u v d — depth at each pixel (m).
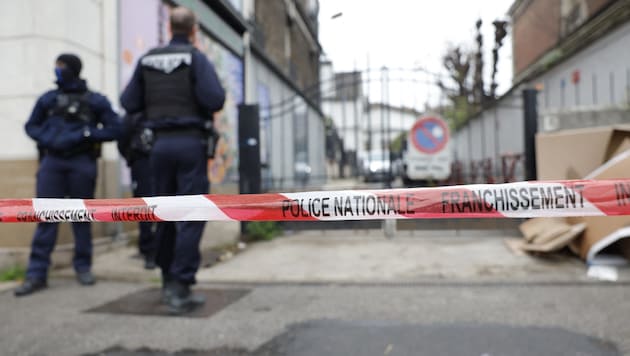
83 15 4.85
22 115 4.41
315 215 1.81
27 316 3.04
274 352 2.38
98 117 3.97
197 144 3.12
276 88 13.27
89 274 3.88
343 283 3.70
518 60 13.75
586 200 1.62
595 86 8.21
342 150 17.86
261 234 5.73
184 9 3.30
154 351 2.43
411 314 2.90
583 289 3.33
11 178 4.41
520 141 9.84
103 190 5.08
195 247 3.07
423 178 6.11
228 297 3.39
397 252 4.83
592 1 8.80
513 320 2.74
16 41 4.43
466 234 5.58
